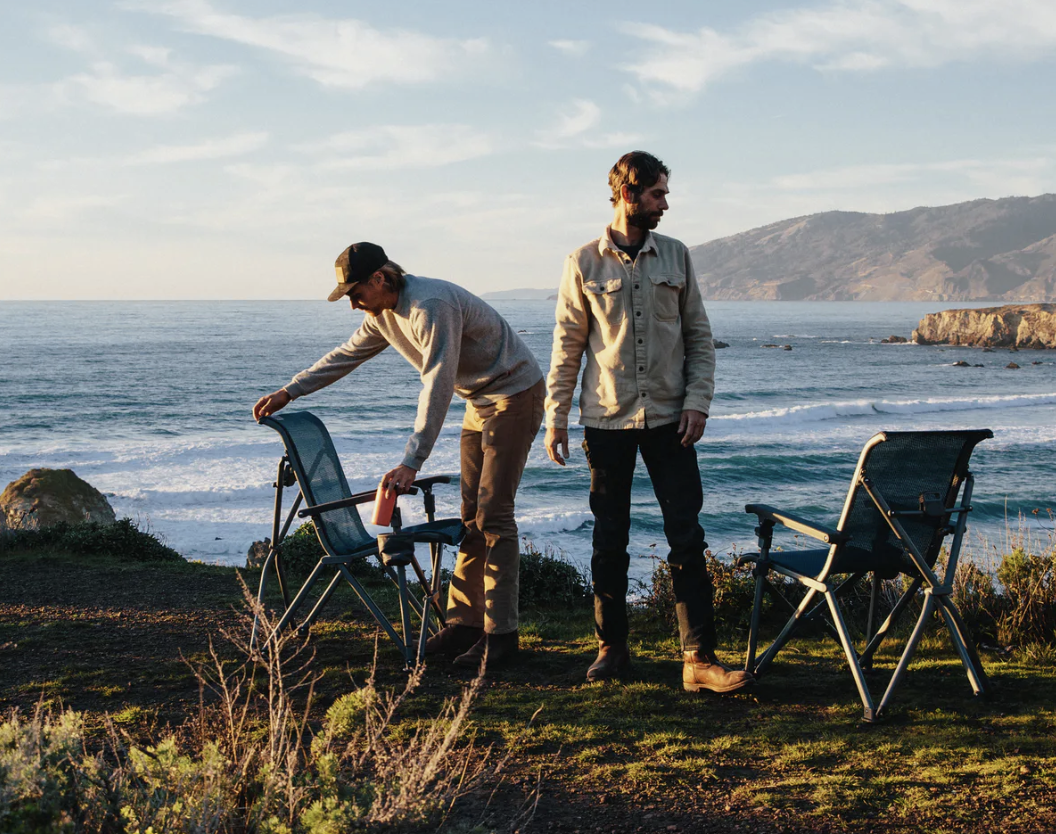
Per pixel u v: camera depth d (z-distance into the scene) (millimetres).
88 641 4137
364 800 1798
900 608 3521
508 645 3719
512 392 3607
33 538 8023
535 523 19109
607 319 3371
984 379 63438
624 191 3346
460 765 2463
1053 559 4355
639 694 3291
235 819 1772
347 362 3885
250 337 110938
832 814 2230
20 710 3094
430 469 26000
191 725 2602
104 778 1772
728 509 22516
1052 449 30328
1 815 1563
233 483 24547
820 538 3104
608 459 3445
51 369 64688
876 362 78312
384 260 3436
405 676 3508
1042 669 3605
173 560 7730
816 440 33750
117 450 29938
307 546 7184
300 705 3145
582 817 2232
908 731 2883
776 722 2988
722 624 4602
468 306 3498
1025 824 2141
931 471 3213
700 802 2328
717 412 45781
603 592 3553
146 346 91625
